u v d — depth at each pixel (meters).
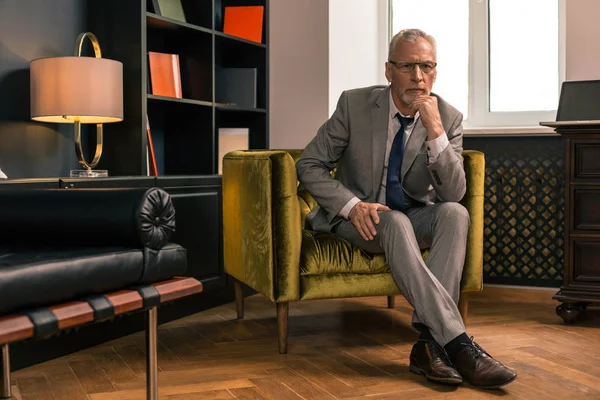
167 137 3.55
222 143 3.66
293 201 2.46
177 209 2.98
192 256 3.08
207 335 2.80
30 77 2.72
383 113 2.54
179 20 3.32
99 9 3.05
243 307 3.09
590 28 3.73
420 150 2.49
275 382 2.18
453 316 2.18
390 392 2.08
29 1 2.85
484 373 2.07
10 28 2.78
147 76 3.24
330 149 2.59
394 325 2.95
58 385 2.17
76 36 3.05
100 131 2.88
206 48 3.45
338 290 2.52
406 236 2.23
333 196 2.44
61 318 1.38
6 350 1.78
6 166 2.79
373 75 4.38
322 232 2.63
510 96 4.16
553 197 3.80
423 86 2.42
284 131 4.11
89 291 1.48
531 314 3.17
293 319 3.07
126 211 1.61
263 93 3.82
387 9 4.38
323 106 3.99
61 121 2.81
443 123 2.53
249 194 2.62
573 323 2.96
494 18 4.15
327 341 2.68
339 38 4.04
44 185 2.33
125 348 2.62
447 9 4.25
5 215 1.72
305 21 4.01
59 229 1.68
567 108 3.20
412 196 2.53
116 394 2.09
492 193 3.91
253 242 2.60
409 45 2.41
